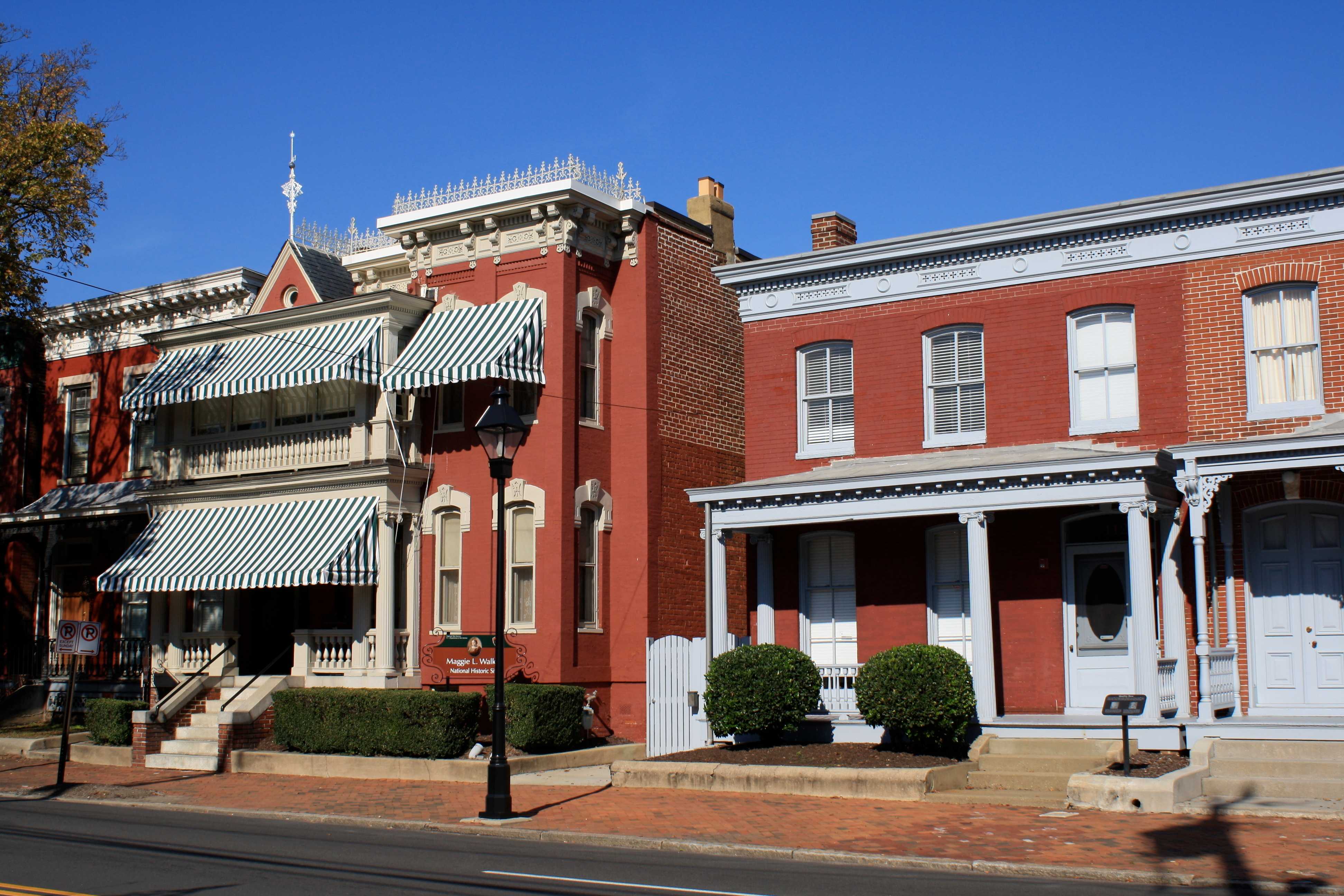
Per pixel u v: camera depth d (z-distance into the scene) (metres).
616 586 26.48
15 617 34.09
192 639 27.69
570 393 26.06
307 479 26.69
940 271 23.67
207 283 31.50
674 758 21.14
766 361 25.27
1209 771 17.72
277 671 28.72
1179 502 20.77
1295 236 20.72
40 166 29.17
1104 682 21.55
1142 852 13.55
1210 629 20.72
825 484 21.89
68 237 29.91
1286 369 20.67
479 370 24.78
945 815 16.45
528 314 25.94
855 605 24.00
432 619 26.59
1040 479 20.25
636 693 25.91
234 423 28.86
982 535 20.77
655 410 26.92
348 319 27.31
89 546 33.06
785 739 22.70
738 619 28.31
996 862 13.12
